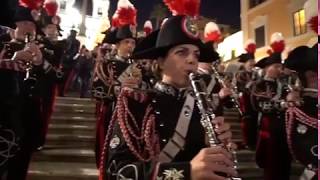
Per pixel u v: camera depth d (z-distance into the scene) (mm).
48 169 4285
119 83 3740
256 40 18234
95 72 3975
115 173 1469
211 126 1508
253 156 5711
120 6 4109
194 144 1619
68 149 5211
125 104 1616
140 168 1426
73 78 9000
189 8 1735
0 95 2244
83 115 6703
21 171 3461
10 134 2287
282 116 4012
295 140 2322
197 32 1723
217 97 2178
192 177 1279
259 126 4410
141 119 1596
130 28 4039
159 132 1617
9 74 2338
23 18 3219
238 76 6098
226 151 1370
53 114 6492
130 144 1517
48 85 3980
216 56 2096
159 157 1580
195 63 1709
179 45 1709
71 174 4133
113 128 1626
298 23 15172
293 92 2496
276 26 16719
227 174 1315
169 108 1664
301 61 2486
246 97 5480
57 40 4438
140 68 3553
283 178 4066
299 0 15156
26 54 3006
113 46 4227
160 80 1878
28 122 3486
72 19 25328
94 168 4473
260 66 5375
